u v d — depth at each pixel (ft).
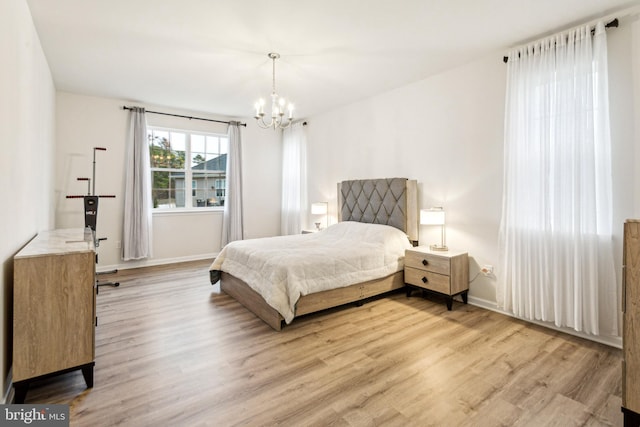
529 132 9.73
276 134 21.47
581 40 8.72
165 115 17.49
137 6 8.11
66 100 14.83
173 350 8.14
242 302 11.42
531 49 9.71
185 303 11.64
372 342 8.59
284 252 10.94
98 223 15.80
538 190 9.62
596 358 7.77
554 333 9.16
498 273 10.71
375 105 15.20
